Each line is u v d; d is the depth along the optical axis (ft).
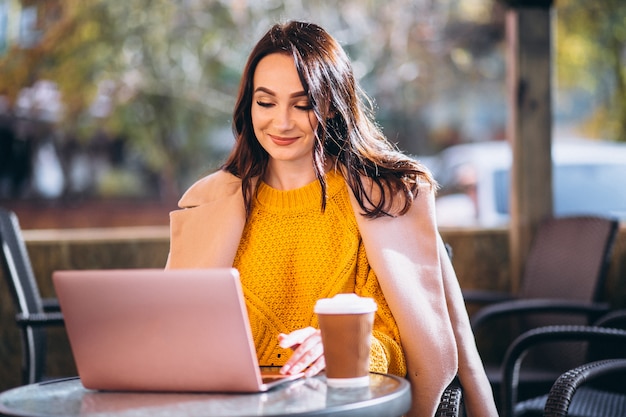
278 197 9.26
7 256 12.58
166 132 44.45
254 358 6.86
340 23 41.75
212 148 45.19
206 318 6.81
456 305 9.09
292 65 8.83
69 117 43.52
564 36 47.14
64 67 40.68
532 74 16.94
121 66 40.45
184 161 45.60
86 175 52.03
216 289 6.73
